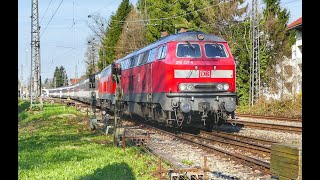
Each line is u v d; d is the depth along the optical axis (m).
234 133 17.75
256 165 9.83
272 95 42.66
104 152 12.52
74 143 14.88
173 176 8.54
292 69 43.09
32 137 17.69
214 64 16.17
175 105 15.77
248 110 33.00
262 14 44.66
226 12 46.19
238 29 43.72
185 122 17.59
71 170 9.92
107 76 32.56
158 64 16.86
